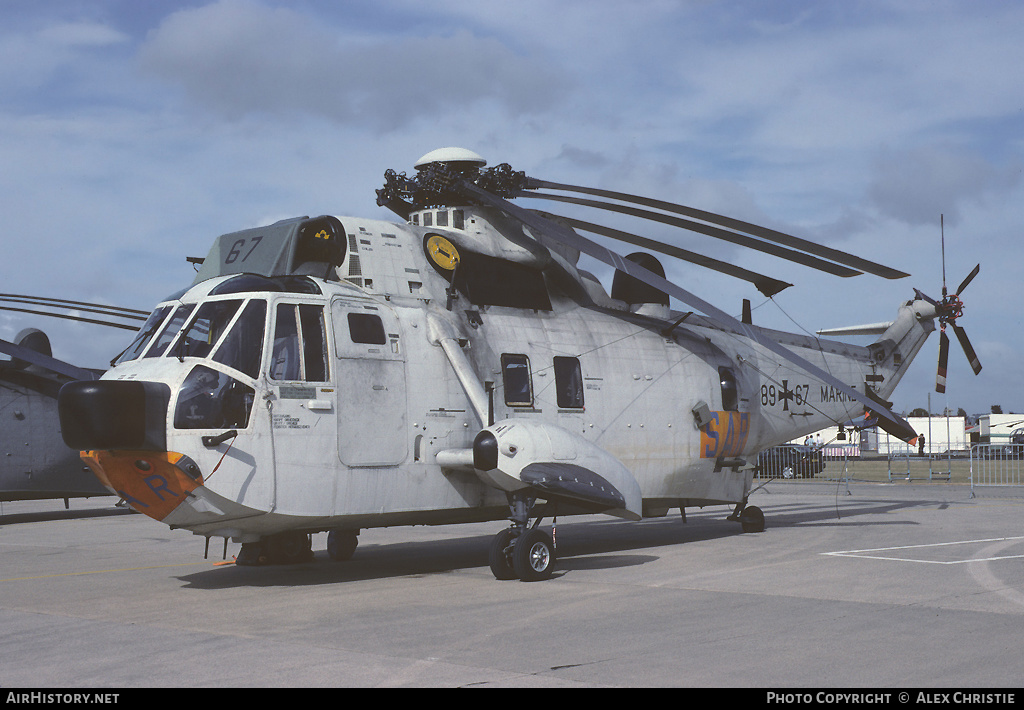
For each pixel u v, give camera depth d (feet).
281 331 33.58
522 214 39.45
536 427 36.29
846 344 58.54
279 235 36.24
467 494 37.91
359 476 34.53
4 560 45.29
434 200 42.88
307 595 32.17
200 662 21.93
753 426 50.88
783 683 19.34
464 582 34.86
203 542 54.03
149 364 32.86
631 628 25.25
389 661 21.66
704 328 50.62
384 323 36.45
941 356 61.36
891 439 208.54
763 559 40.04
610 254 39.24
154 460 31.17
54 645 24.30
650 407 45.55
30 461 68.44
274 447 32.53
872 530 51.70
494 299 41.83
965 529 51.31
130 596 32.81
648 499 46.26
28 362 64.90
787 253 44.68
